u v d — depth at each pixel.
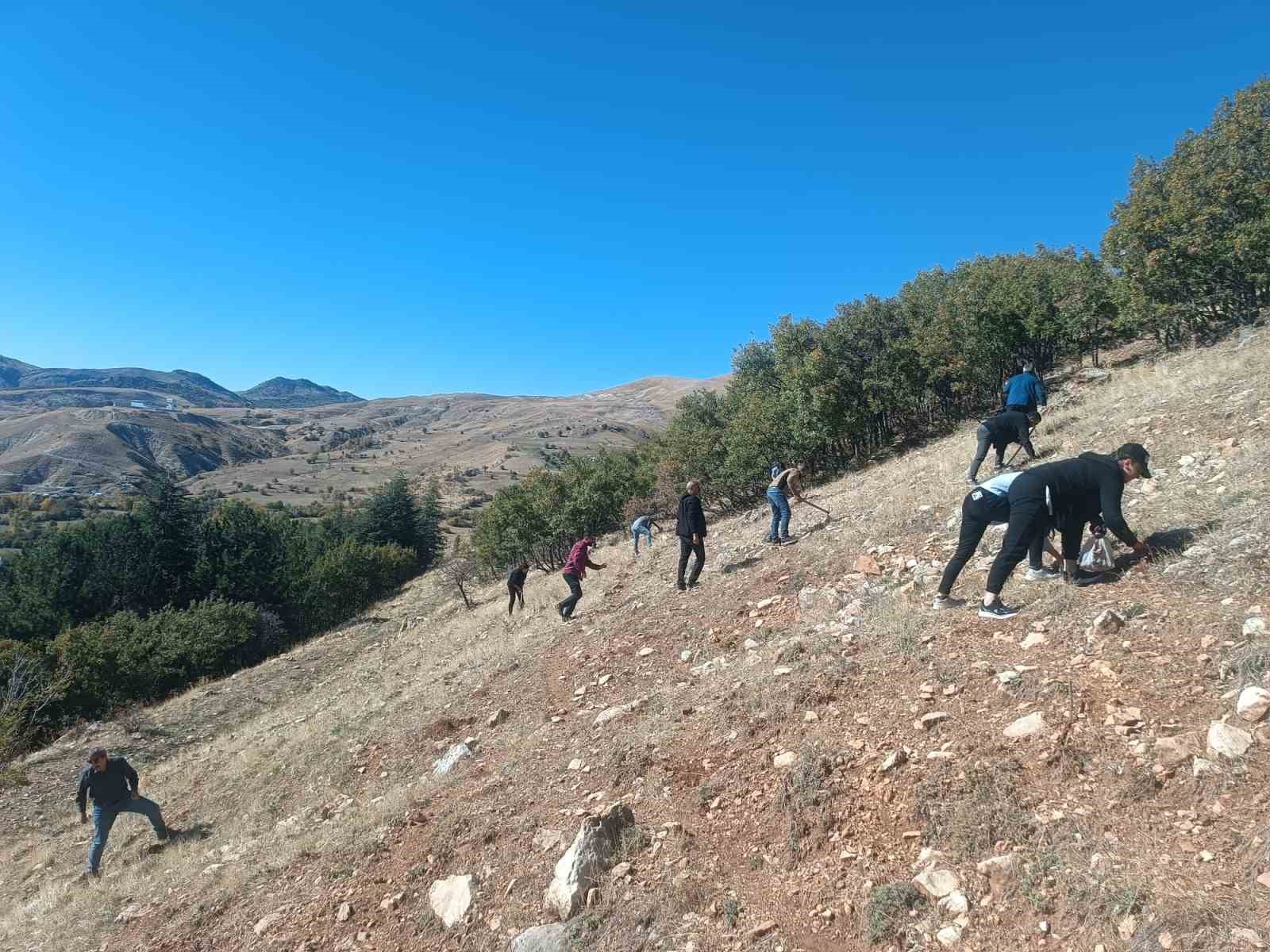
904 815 3.59
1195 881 2.65
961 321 18.42
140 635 29.88
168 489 45.31
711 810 4.29
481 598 27.98
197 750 15.07
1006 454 10.27
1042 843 3.10
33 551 44.12
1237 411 7.62
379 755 8.39
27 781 14.16
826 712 4.68
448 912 4.26
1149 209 14.27
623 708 6.30
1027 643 4.54
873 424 20.50
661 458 25.50
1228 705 3.39
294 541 53.47
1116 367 16.20
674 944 3.38
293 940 4.62
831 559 8.32
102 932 6.04
